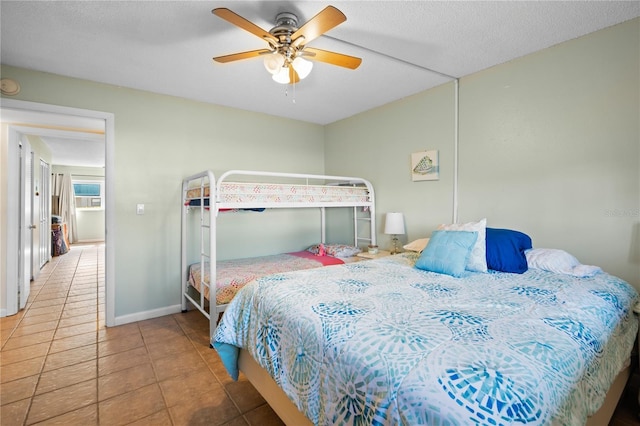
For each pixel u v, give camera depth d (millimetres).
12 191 3119
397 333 1085
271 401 1570
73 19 1913
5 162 3078
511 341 1015
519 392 783
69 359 2293
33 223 4480
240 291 1858
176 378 2061
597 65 2086
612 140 2035
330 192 3350
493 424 719
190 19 1924
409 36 2146
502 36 2152
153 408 1763
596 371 1108
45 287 4191
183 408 1767
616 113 2018
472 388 792
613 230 2037
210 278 2570
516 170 2492
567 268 1958
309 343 1222
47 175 5844
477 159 2740
